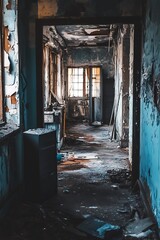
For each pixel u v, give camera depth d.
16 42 3.98
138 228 3.19
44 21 4.46
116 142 8.90
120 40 8.20
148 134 3.63
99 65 12.82
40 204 4.06
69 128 11.88
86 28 8.91
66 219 3.55
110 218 3.62
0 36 3.97
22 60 4.25
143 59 4.15
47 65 8.08
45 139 4.12
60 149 7.80
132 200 4.22
